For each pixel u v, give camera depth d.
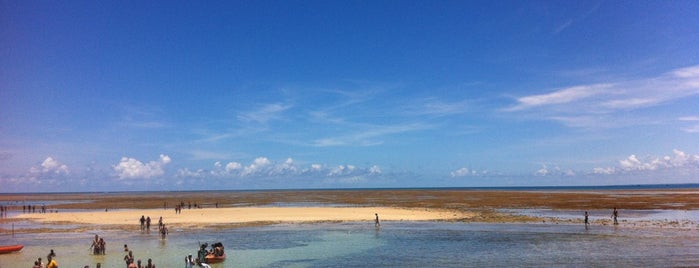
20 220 66.06
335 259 35.75
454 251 38.56
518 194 170.00
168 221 63.06
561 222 58.84
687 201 103.25
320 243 43.56
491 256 36.16
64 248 40.59
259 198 168.00
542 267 31.94
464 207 90.25
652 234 46.59
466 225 56.84
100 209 94.88
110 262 34.47
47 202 144.50
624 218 63.31
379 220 63.59
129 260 31.81
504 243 42.25
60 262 34.59
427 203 108.12
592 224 56.19
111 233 50.84
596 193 175.88
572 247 39.59
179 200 149.75
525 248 39.50
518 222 59.56
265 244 43.12
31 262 34.41
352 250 39.62
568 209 82.00
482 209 83.81
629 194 157.50
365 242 43.94
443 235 47.97
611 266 31.81
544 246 40.31
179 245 42.41
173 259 35.84
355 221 62.56
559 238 44.78
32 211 90.81
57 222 62.44
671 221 58.50
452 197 146.38
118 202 133.25
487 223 58.88
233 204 117.19
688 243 40.81
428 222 60.78
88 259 35.69
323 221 62.78
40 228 55.34
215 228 55.47
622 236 45.47
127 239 46.25
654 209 79.56
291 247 41.38
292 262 34.78
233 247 41.50
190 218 67.25
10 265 33.41
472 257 35.84
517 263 33.38
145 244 43.03
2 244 42.69
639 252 36.72
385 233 50.03
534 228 52.91
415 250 39.25
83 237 47.50
